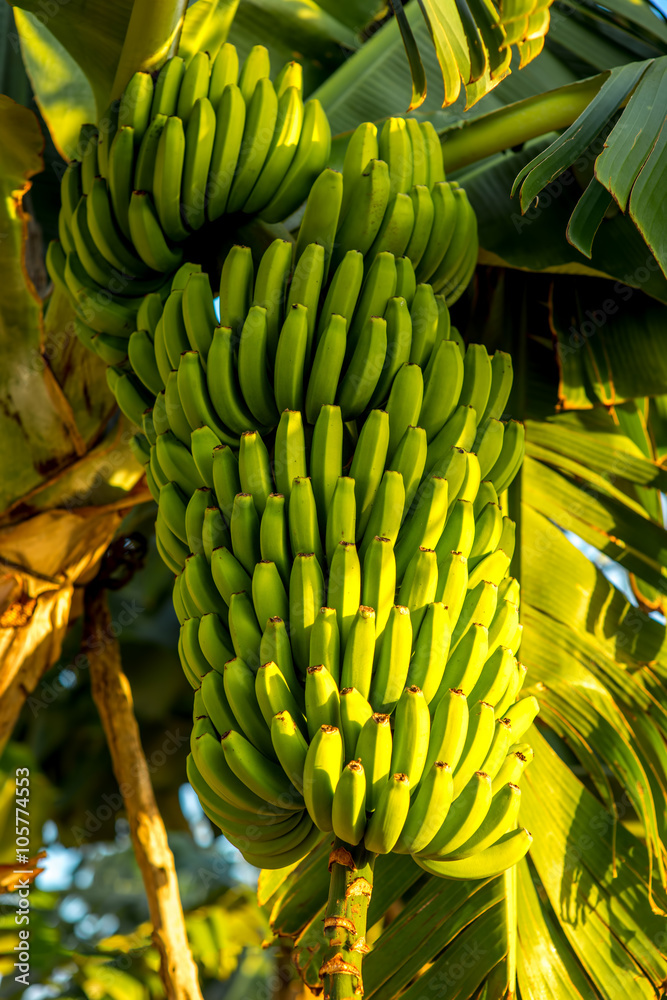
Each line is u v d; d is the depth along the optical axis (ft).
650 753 9.56
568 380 9.93
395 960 9.11
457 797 7.80
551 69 11.27
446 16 8.70
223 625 8.25
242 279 8.69
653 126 8.52
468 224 9.05
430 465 8.48
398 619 7.88
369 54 11.07
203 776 7.96
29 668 10.26
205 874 17.71
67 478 10.21
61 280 9.39
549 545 9.93
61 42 9.43
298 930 9.58
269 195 9.07
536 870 9.34
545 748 9.60
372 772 7.66
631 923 9.23
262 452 8.34
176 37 9.25
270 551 8.14
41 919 13.96
